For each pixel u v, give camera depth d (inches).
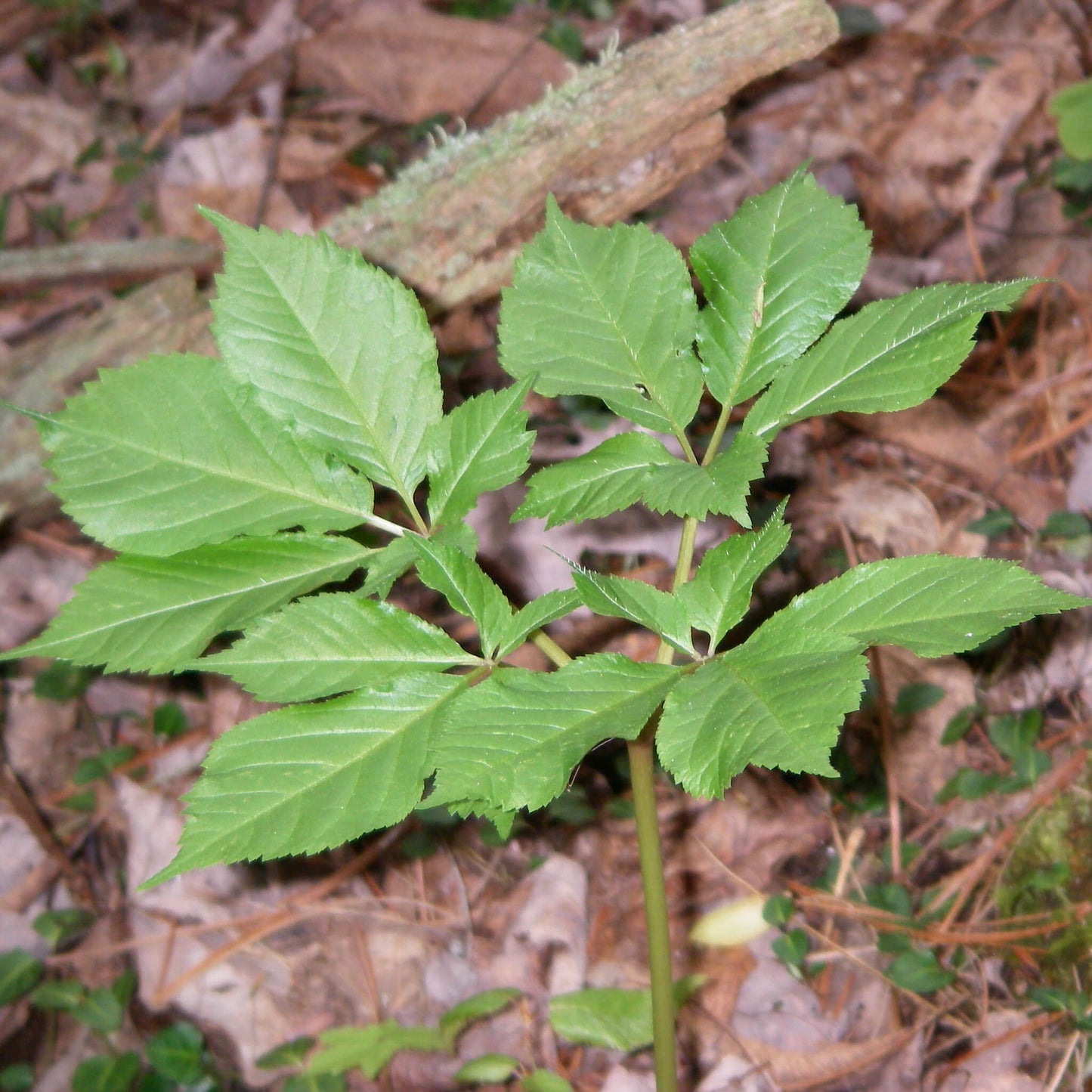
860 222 27.5
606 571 44.7
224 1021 37.4
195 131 65.8
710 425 50.3
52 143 64.7
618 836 40.3
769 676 24.1
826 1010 37.3
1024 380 51.5
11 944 38.2
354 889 39.6
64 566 44.9
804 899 39.1
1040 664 42.8
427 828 40.4
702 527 45.4
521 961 38.1
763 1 39.7
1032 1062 36.2
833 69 64.6
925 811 40.7
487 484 27.0
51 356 42.6
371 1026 37.0
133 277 50.3
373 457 27.1
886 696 42.2
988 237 57.3
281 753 24.9
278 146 60.6
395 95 65.2
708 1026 37.0
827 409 26.5
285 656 25.6
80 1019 37.0
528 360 27.4
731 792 40.8
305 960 38.4
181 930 38.7
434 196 41.2
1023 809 40.0
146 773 41.4
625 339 27.4
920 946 38.2
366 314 27.0
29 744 41.4
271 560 26.7
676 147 41.1
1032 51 64.6
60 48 70.1
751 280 27.5
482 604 26.0
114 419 26.4
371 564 26.7
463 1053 36.8
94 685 43.1
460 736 23.9
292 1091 35.9
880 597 25.0
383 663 25.7
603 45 68.8
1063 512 46.8
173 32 70.6
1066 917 37.9
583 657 24.7
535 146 40.5
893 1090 35.9
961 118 61.2
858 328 26.7
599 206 42.0
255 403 26.9
